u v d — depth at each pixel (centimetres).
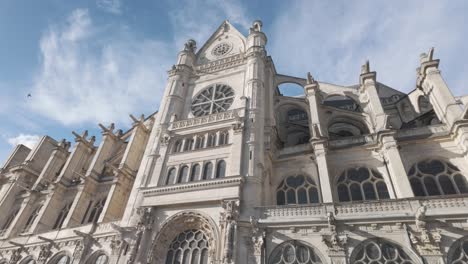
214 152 2733
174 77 3844
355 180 2483
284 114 3747
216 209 2291
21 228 3550
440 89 2603
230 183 2353
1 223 3847
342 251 1850
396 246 1809
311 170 2631
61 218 3538
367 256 1820
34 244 3064
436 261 1670
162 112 3447
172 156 2897
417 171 2375
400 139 2547
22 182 4328
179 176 2695
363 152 2598
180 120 3212
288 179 2684
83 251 2620
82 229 2869
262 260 1944
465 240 1723
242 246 2030
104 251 2564
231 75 3638
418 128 2591
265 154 2712
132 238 2377
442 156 2364
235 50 4131
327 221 1988
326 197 2194
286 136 3541
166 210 2453
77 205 3309
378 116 2750
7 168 4684
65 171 3831
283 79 3875
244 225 2123
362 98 3262
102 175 3794
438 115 2630
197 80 3872
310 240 1967
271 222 2086
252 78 3300
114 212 3152
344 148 2644
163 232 2323
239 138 2712
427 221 1814
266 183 2544
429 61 2830
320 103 3353
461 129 2300
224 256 1934
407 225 1855
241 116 2905
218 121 2972
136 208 2562
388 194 2297
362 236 1892
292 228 2047
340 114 3262
